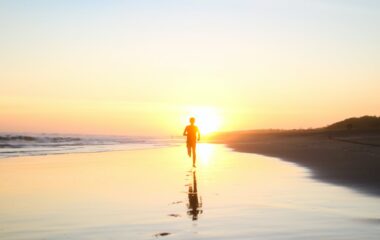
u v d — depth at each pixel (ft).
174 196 39.22
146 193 41.37
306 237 23.90
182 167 70.13
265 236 24.35
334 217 28.60
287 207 32.55
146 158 94.58
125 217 30.27
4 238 25.11
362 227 25.79
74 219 29.91
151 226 27.40
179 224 27.76
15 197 39.93
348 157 73.36
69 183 49.88
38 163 79.30
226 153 110.93
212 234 25.03
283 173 55.67
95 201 37.29
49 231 26.66
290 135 318.86
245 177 52.90
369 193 37.42
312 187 42.09
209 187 44.57
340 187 41.06
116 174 59.72
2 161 84.48
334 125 358.43
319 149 105.70
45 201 37.60
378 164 58.90
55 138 228.43
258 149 127.03
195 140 68.80
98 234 25.73
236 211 31.55
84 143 200.03
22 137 210.38
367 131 229.66
